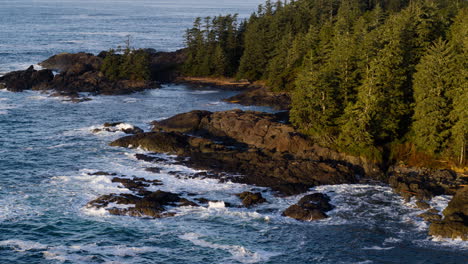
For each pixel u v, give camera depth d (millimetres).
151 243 52844
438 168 75125
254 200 62812
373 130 79188
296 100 84750
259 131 86125
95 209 59625
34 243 52125
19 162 76188
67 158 78500
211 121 92562
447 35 95938
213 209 60656
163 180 69375
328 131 82688
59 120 103875
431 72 76188
